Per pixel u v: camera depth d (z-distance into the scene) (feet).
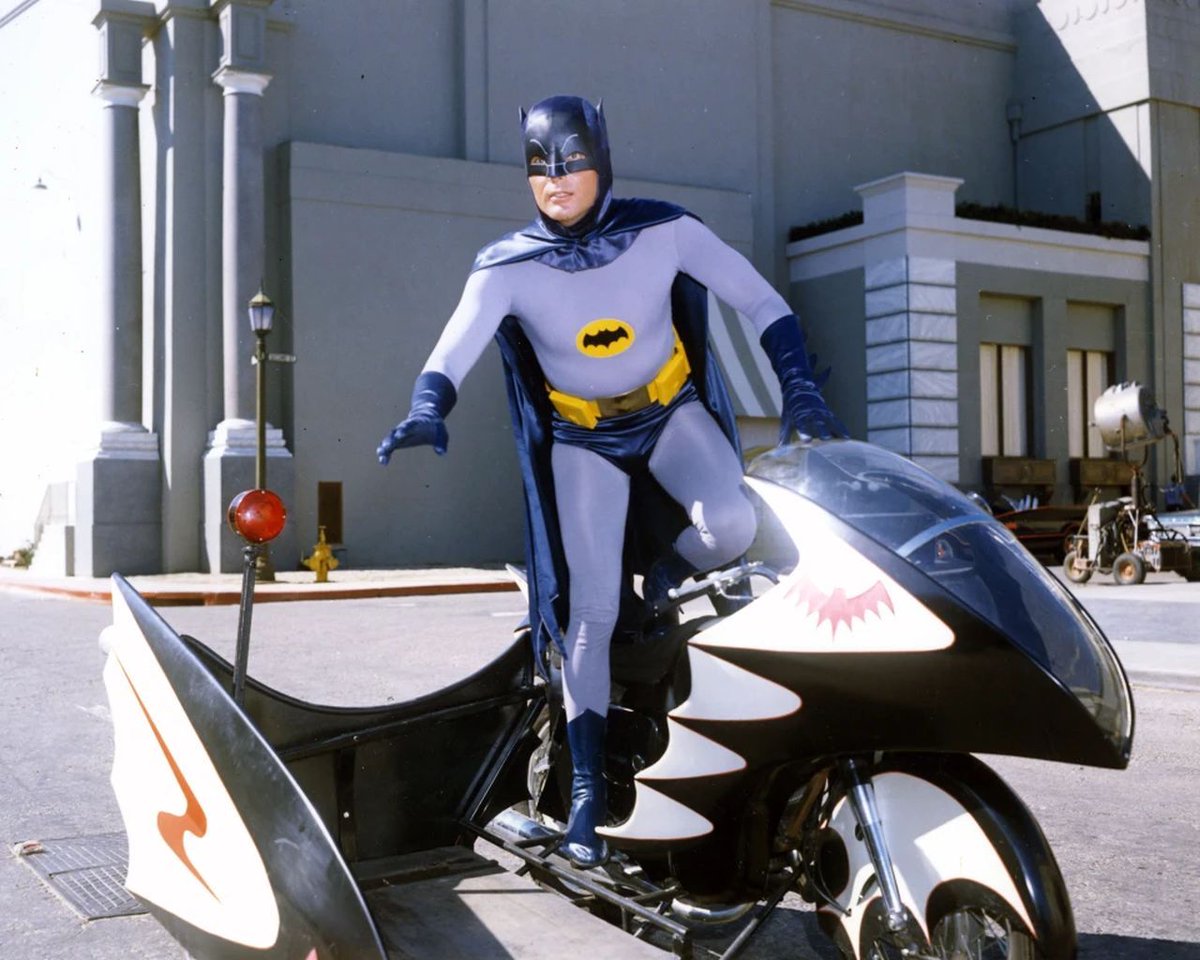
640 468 12.19
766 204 87.15
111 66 69.05
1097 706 9.08
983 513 9.99
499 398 76.64
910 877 9.53
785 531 10.03
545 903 11.07
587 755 11.60
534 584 12.32
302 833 8.99
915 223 78.59
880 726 9.34
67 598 59.00
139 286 70.33
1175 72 90.79
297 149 70.64
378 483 72.84
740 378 71.67
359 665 34.53
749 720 9.80
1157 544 58.44
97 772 21.76
